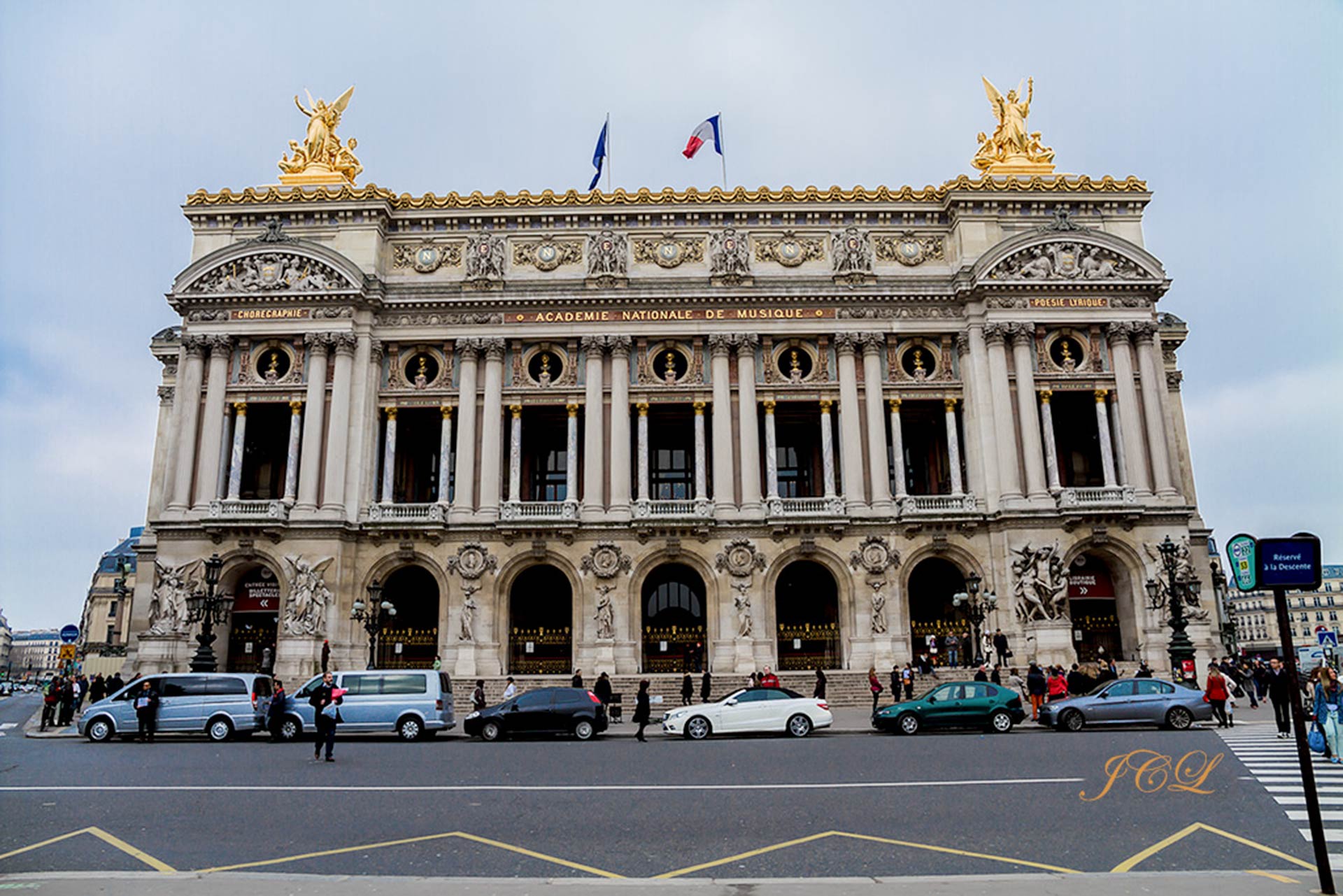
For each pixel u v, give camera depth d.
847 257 61.56
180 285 59.78
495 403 59.56
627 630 55.94
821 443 66.19
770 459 59.00
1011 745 29.58
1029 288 60.19
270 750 32.22
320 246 59.72
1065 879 12.03
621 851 14.66
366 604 56.41
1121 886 11.62
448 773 24.73
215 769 25.95
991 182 61.84
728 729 35.47
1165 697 34.78
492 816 17.86
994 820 16.88
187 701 37.25
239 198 61.75
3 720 56.50
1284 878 11.98
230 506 56.62
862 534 57.50
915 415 65.31
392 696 37.00
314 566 55.53
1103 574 58.59
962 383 60.88
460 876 13.10
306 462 57.38
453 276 61.94
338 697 28.70
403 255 62.38
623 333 60.28
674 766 25.84
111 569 133.25
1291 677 11.58
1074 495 56.97
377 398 60.16
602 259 61.34
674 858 14.15
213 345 59.44
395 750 31.95
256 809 18.80
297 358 59.69
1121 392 59.28
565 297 60.19
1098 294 60.66
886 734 35.69
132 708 37.66
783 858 14.10
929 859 13.88
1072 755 26.36
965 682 36.25
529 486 66.12
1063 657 54.16
